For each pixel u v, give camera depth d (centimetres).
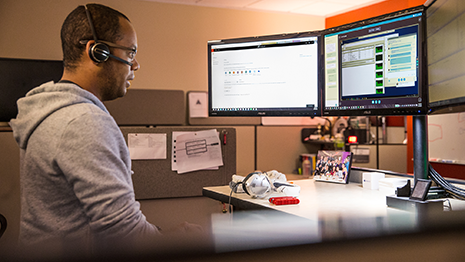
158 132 168
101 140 67
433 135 299
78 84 78
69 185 68
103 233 65
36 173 68
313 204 99
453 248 42
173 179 169
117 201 66
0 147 195
